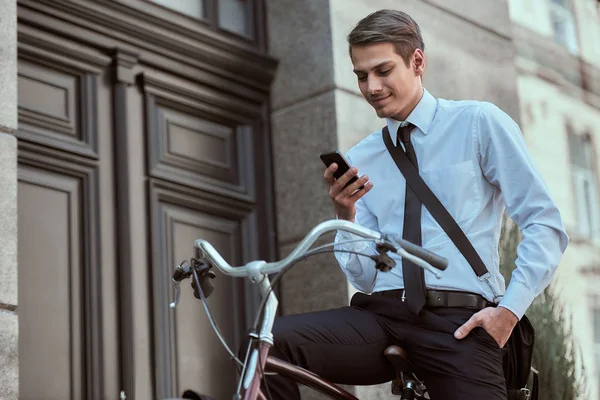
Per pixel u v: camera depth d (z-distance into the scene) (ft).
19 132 15.90
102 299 16.26
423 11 21.63
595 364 22.75
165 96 18.13
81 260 16.31
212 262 9.19
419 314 10.49
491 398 10.15
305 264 18.93
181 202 17.94
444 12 22.16
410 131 11.18
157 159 17.71
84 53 17.11
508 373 10.75
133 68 17.78
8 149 14.43
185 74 18.56
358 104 19.57
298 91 19.80
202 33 18.83
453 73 21.95
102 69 17.40
